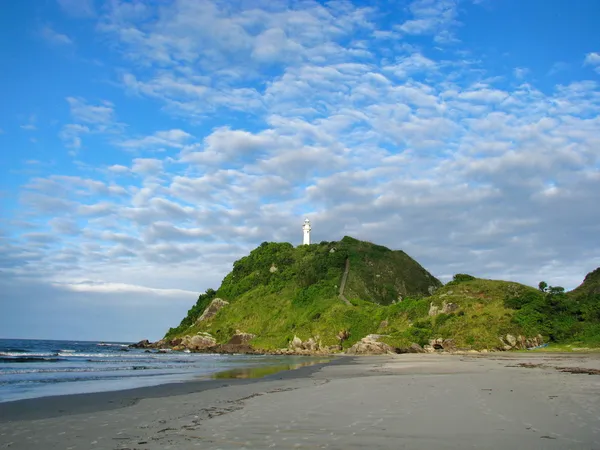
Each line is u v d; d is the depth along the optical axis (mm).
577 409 14516
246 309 140000
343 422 13039
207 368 42750
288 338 110375
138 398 19625
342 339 103125
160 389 23188
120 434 12188
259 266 167375
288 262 163625
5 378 30031
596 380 23375
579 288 94625
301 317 122500
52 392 22250
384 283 151375
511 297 87562
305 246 176375
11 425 13570
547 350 67438
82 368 41312
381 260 163750
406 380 25297
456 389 20266
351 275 148000
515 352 67938
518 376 26125
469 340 76688
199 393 21250
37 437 11945
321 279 144625
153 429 12781
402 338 82312
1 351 88625
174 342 136750
